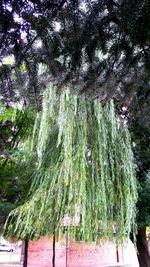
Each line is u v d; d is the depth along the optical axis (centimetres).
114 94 272
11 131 638
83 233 560
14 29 181
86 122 592
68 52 201
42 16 177
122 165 607
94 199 568
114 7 177
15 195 662
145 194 700
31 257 1262
